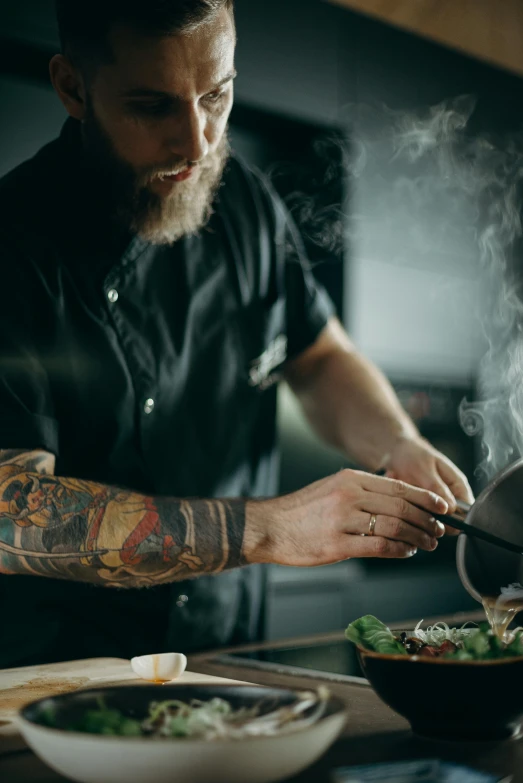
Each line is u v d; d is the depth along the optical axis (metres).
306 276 1.79
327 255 2.75
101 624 1.44
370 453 1.56
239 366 1.67
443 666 0.74
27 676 1.07
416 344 2.92
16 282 1.37
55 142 1.52
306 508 1.07
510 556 0.99
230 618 1.63
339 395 1.68
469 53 3.18
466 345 3.10
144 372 1.51
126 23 1.21
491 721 0.77
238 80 2.48
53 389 1.42
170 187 1.36
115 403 1.47
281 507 1.10
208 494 1.61
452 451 3.04
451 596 2.91
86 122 1.40
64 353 1.42
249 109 2.56
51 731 0.61
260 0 2.52
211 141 1.33
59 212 1.46
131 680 1.04
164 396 1.54
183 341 1.57
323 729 0.62
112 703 0.71
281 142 2.79
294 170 2.80
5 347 1.31
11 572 1.17
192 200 1.40
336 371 1.72
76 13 1.29
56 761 0.62
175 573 1.13
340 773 0.65
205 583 1.56
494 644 0.77
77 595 1.43
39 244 1.42
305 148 2.80
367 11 2.84
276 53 2.57
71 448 1.47
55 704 0.67
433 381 2.98
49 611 1.40
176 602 1.51
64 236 1.45
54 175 1.48
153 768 0.59
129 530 1.11
